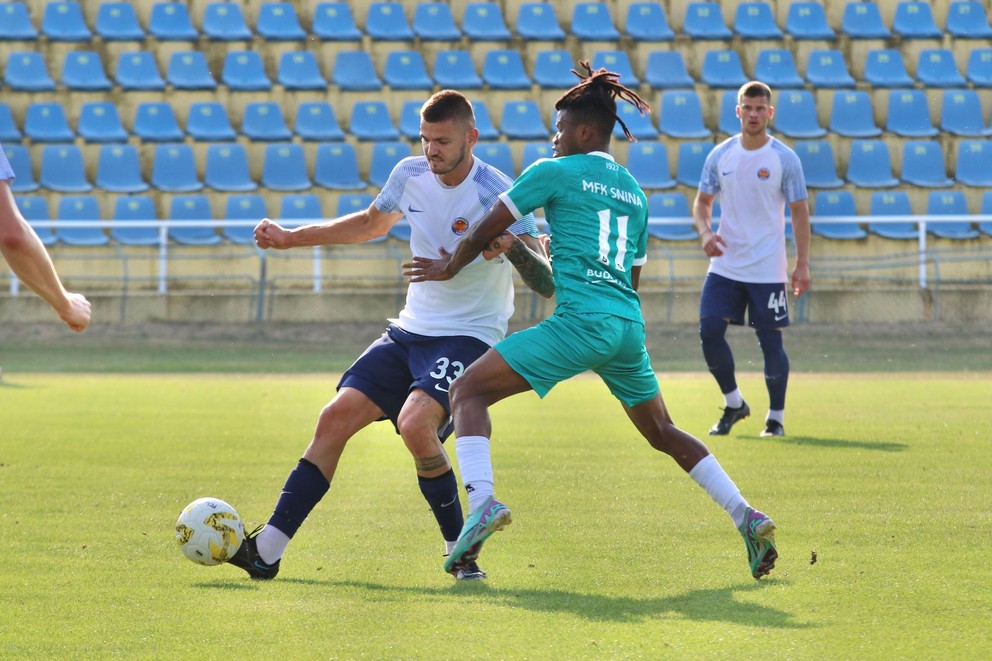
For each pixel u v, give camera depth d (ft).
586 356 38.52
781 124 195.31
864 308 167.43
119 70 198.90
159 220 181.06
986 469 64.95
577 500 55.98
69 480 62.49
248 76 202.49
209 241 175.63
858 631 32.17
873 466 66.13
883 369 138.31
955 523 49.32
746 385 121.60
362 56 205.05
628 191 40.65
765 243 81.25
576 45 210.18
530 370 38.55
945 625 32.83
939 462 67.72
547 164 39.60
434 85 202.18
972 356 148.15
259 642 31.30
